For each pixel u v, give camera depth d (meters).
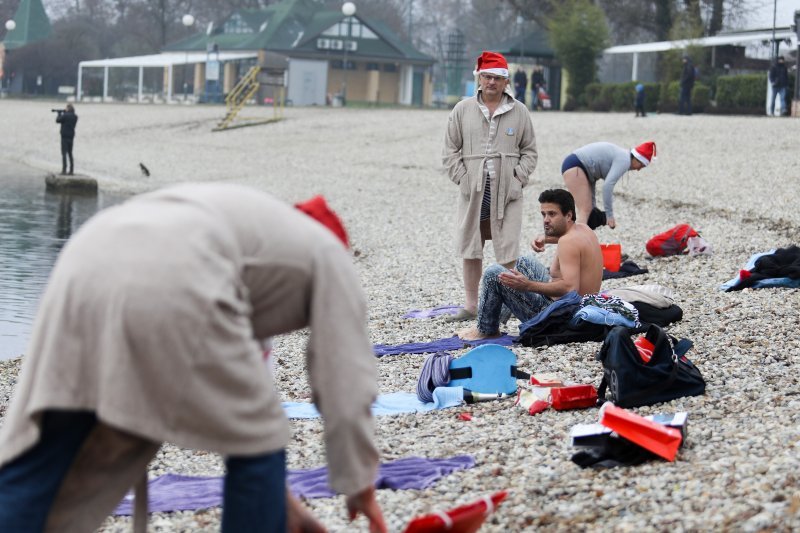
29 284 15.04
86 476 3.34
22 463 3.20
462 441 6.19
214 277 3.15
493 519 4.76
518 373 7.60
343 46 75.81
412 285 13.48
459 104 9.98
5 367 10.08
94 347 3.09
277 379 8.43
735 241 14.88
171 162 37.75
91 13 117.44
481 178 9.81
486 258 15.85
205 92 72.44
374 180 28.78
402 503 5.12
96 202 27.91
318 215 3.74
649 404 6.52
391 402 7.37
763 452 5.34
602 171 11.88
